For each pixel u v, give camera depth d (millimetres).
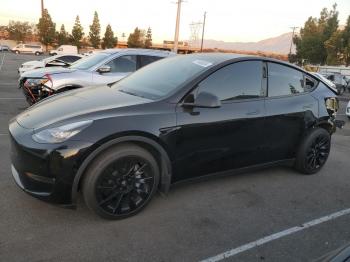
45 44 76188
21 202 3688
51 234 3176
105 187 3318
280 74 4621
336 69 41406
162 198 4008
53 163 3100
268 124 4332
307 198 4324
